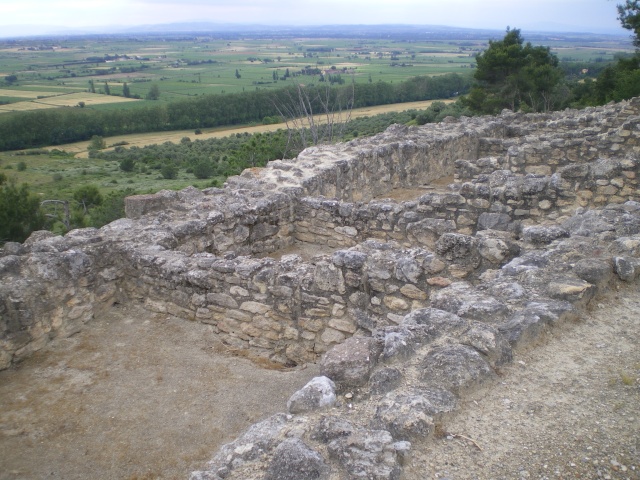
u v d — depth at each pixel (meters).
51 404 6.25
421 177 16.98
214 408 6.22
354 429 3.66
